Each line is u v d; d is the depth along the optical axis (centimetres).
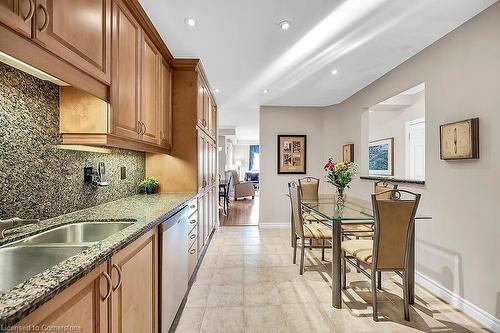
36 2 101
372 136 584
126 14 182
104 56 152
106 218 163
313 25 227
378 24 225
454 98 233
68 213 178
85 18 135
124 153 264
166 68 285
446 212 240
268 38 251
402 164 494
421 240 271
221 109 565
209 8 203
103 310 104
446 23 224
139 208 201
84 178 196
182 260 223
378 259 209
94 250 102
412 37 248
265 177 527
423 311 222
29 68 124
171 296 191
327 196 402
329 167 318
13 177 133
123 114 177
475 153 209
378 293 253
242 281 277
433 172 257
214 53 285
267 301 237
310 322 205
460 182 226
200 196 326
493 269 197
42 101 151
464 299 221
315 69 331
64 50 119
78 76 132
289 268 313
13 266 112
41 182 152
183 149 314
